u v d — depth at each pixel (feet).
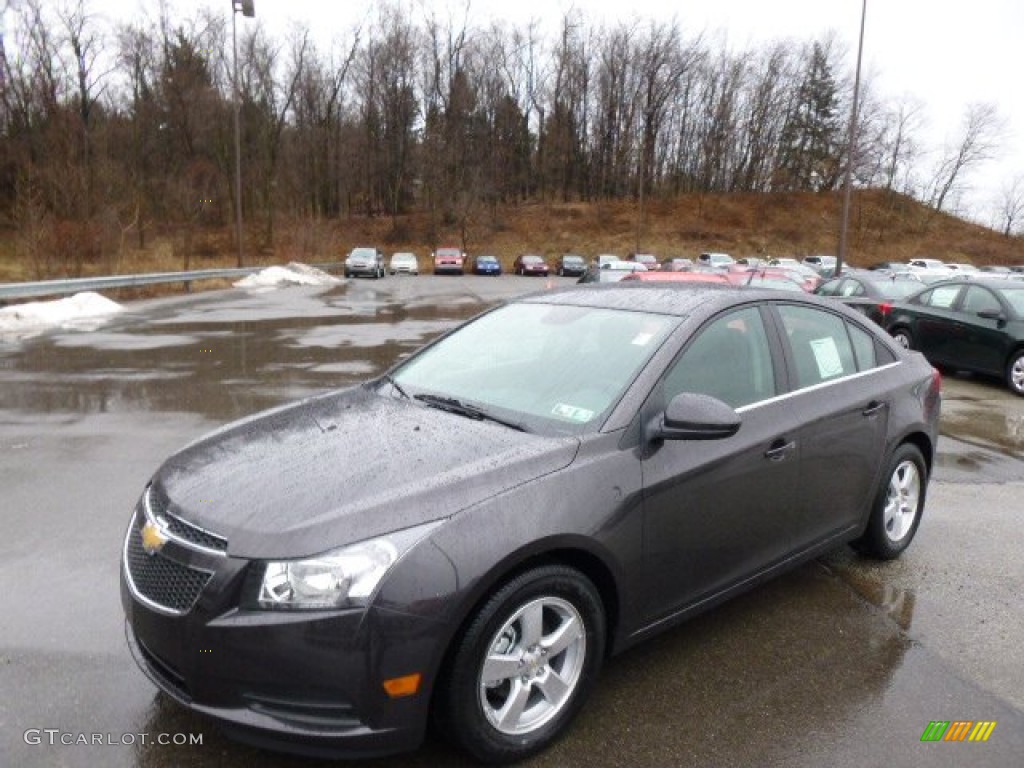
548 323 11.98
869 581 13.01
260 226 171.42
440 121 212.84
